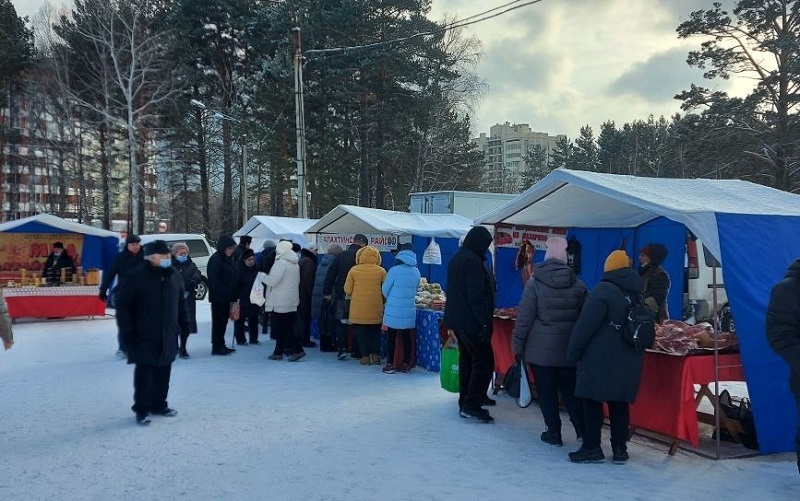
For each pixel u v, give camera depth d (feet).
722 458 16.37
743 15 91.35
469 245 19.34
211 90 114.11
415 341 28.30
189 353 32.09
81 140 120.78
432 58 98.58
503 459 16.11
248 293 34.09
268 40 101.04
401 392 23.47
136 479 14.56
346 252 29.99
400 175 110.01
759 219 17.16
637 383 15.42
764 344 16.65
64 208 126.82
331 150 100.63
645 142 212.02
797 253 17.39
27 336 37.37
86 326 41.81
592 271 28.68
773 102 91.56
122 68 107.14
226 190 120.88
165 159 119.75
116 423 19.26
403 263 27.04
